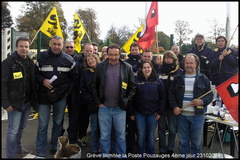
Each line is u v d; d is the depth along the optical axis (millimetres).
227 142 4246
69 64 3428
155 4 4223
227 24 6434
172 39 6566
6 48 5062
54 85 3314
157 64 4133
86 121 3979
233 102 3092
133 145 3750
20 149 3477
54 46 3266
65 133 4625
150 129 3355
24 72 3074
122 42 17938
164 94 3365
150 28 4262
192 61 3146
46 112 3408
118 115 3164
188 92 3170
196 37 5059
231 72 4418
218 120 3238
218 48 4609
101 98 3160
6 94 2943
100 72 3125
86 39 8945
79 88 3670
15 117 3068
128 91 3209
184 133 3211
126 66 3160
